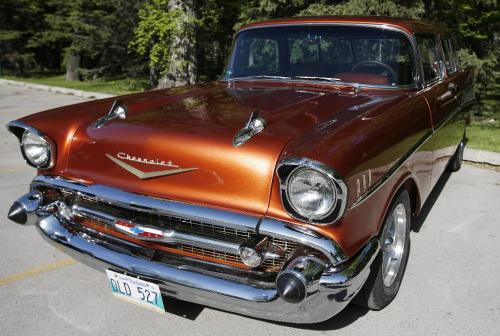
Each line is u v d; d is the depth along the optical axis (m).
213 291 2.31
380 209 2.54
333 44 3.62
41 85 15.44
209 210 2.34
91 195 2.65
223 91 3.52
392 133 2.63
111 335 2.74
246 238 2.35
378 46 3.50
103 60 18.97
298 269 2.14
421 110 3.21
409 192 3.13
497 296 3.09
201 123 2.62
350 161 2.17
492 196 4.92
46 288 3.21
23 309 2.97
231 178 2.32
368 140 2.37
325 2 8.91
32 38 22.28
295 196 2.14
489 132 7.58
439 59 4.17
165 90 3.73
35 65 25.77
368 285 2.71
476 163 6.07
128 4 15.75
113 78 20.27
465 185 5.26
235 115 2.73
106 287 3.24
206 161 2.36
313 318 2.28
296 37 3.77
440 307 2.97
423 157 3.27
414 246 3.79
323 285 2.14
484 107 10.04
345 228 2.21
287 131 2.42
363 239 2.38
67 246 2.76
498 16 8.66
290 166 2.12
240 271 2.38
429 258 3.59
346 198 2.10
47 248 3.78
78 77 20.53
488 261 3.55
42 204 2.92
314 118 2.62
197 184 2.39
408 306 2.98
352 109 2.79
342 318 2.87
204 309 2.98
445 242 3.86
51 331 2.77
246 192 2.29
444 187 5.20
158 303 2.52
